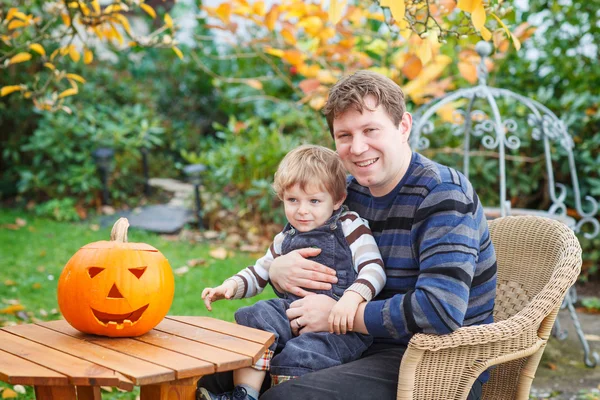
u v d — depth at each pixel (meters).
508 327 2.10
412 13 2.79
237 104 9.05
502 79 6.52
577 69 6.40
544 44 6.52
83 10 3.65
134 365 1.90
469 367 2.15
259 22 5.01
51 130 7.88
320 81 5.14
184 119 9.87
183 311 4.54
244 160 6.86
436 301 2.08
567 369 4.00
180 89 9.96
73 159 8.17
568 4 6.41
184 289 5.00
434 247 2.17
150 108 9.39
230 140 7.54
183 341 2.16
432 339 2.03
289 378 2.23
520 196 6.27
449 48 6.09
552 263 2.47
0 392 3.29
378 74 2.34
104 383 1.80
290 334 2.40
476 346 2.12
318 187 2.50
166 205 7.75
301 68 5.21
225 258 5.97
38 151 8.02
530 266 2.59
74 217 7.34
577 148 5.93
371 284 2.29
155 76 10.00
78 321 2.19
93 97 8.69
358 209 2.52
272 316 2.40
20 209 7.75
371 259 2.34
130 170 8.58
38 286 4.97
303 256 2.50
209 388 2.37
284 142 6.84
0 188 8.24
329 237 2.49
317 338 2.30
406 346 2.34
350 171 2.34
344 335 2.32
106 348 2.08
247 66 8.88
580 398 3.57
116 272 2.17
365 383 2.10
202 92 9.97
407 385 2.05
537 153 6.07
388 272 2.34
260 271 2.63
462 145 6.07
